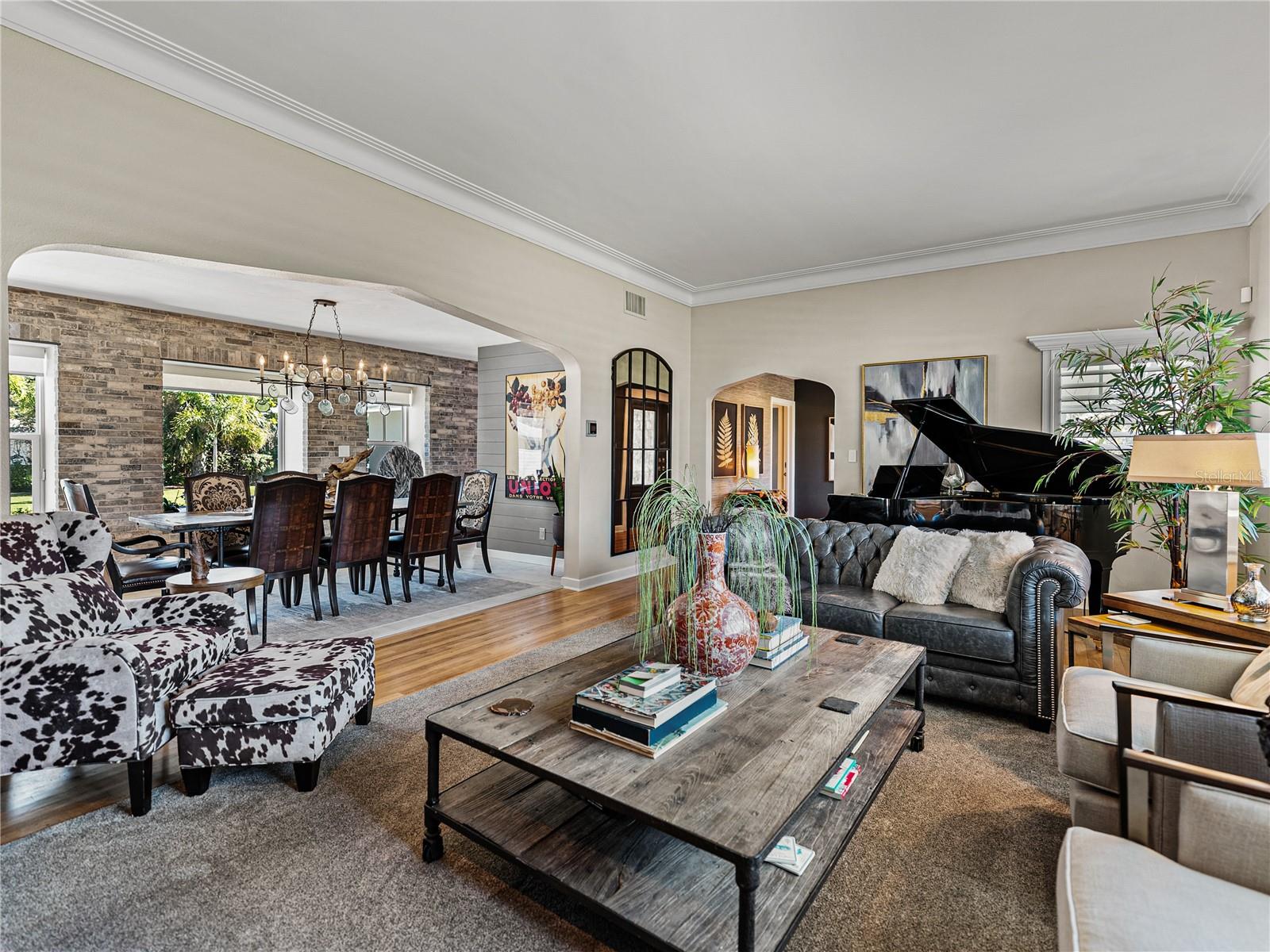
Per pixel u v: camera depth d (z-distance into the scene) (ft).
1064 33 8.40
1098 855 4.03
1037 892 5.53
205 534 15.67
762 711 6.05
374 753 8.03
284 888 5.53
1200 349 12.67
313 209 11.00
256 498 13.24
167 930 5.01
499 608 15.76
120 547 13.04
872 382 18.48
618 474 19.16
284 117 10.39
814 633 8.34
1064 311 15.88
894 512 14.48
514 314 15.15
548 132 11.07
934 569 10.74
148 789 6.72
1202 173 12.55
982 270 16.93
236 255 9.99
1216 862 3.87
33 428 18.48
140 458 20.04
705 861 5.19
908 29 8.37
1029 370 16.30
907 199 13.93
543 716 5.94
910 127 10.89
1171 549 11.86
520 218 14.97
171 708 6.89
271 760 6.96
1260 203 13.05
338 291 18.39
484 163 12.26
